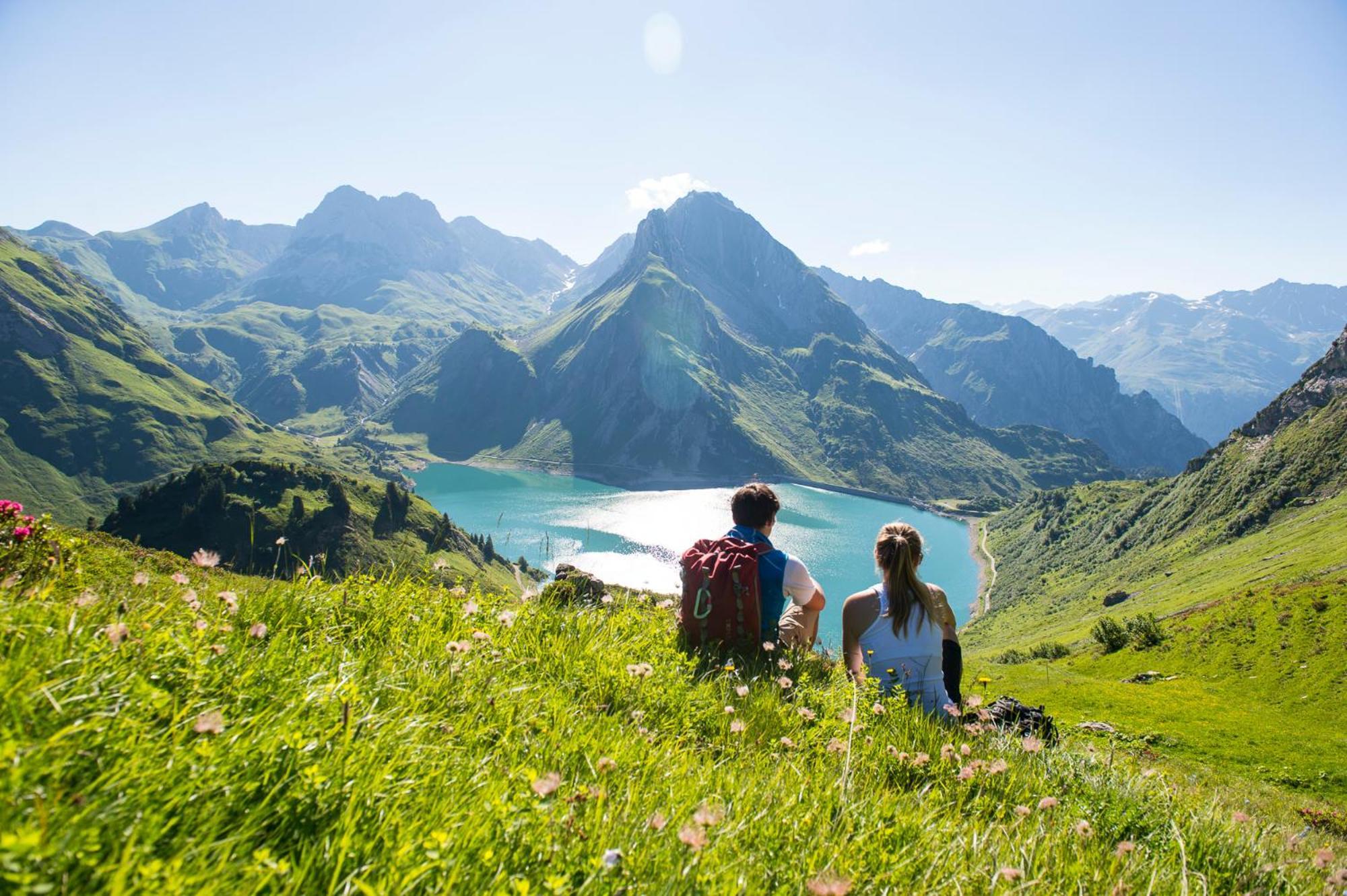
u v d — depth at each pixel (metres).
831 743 4.17
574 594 6.36
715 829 2.70
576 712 3.78
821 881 2.14
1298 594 76.12
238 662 2.90
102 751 1.95
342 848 1.87
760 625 6.21
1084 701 48.00
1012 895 2.78
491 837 2.21
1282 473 196.00
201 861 1.66
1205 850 4.27
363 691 3.10
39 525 3.78
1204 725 40.91
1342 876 4.21
